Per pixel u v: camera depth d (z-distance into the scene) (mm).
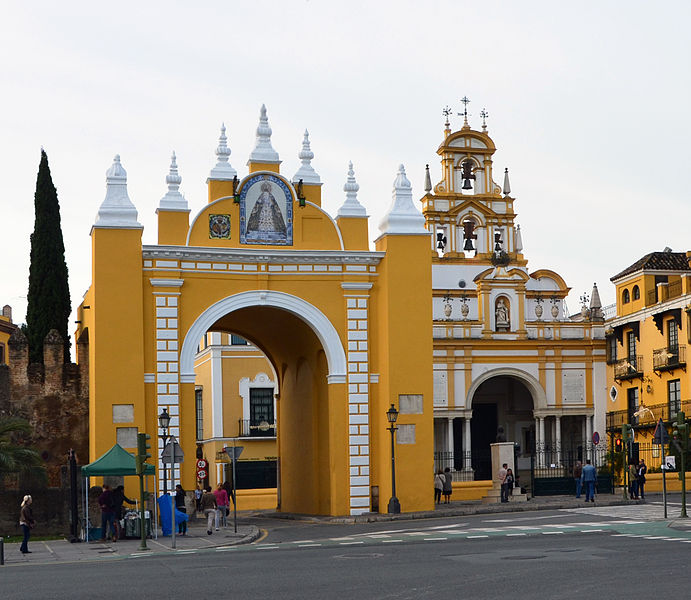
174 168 37469
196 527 35031
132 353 35750
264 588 17734
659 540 24016
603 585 16875
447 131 71062
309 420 42125
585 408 65312
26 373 40969
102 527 31359
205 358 66000
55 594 17828
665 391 57625
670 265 61344
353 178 39469
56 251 46000
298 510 43625
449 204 69500
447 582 17750
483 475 65938
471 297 66312
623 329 63062
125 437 35406
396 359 37906
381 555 22625
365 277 38656
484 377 64438
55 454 40812
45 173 46281
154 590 17969
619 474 53875
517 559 20719
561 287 68438
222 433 63562
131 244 36125
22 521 28500
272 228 38094
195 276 37000
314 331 38469
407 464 37656
